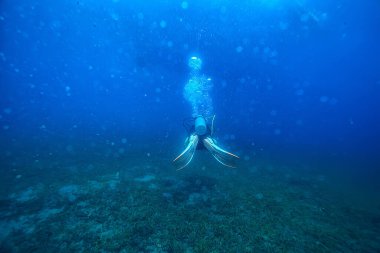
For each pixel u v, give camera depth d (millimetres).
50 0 23562
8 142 12602
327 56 33344
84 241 4375
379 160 19547
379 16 18938
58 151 11352
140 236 4574
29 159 9664
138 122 29406
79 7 24641
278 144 21469
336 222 5828
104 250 4121
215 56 28172
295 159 15031
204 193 7023
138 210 5617
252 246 4387
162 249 4207
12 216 5199
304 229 5215
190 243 4418
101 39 36000
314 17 19125
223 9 19328
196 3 19250
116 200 6156
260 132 31516
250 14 19422
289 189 8148
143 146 13906
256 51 27625
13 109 33219
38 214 5332
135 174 8453
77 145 12945
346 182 10961
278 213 5918
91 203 5953
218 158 5062
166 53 29984
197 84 15891
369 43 27141
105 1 22109
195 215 5500
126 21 25031
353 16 19000
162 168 9469
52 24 32594
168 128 24844
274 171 10812
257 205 6324
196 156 12117
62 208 5648
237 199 6656
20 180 7273
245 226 5113
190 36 24125
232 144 17750
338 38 24562
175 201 6301
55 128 18750
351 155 21406
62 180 7430
